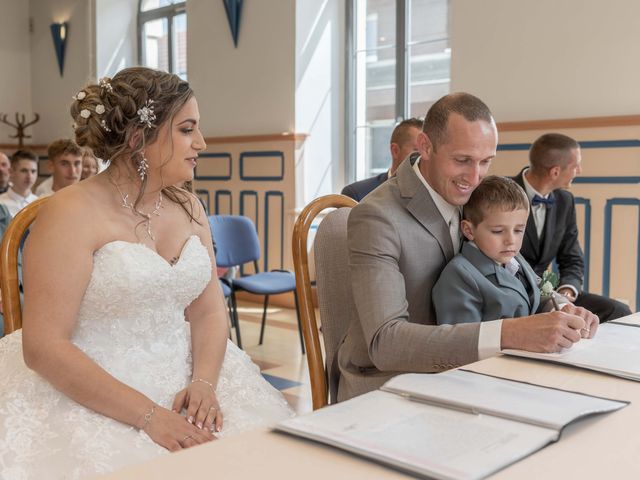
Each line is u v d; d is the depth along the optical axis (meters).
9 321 1.91
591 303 3.39
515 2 4.82
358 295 1.78
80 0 8.74
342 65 6.63
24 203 5.06
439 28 5.89
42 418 1.63
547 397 1.12
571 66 4.61
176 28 8.19
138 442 1.56
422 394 1.12
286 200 6.55
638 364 1.36
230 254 4.98
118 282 1.70
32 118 9.77
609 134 4.43
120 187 1.81
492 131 1.80
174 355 1.84
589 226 4.56
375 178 3.79
